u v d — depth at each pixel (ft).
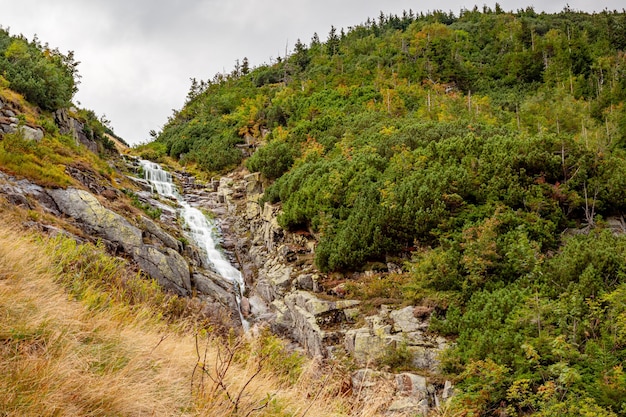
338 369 33.63
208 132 147.43
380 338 40.16
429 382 33.68
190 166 127.13
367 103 131.03
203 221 86.79
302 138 108.27
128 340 15.89
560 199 52.06
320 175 72.90
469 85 172.14
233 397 13.64
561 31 216.74
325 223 61.36
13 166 52.42
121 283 26.94
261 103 158.30
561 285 38.17
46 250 24.72
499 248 44.47
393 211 54.19
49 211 49.47
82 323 15.48
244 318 57.82
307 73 203.31
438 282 44.24
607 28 221.25
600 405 25.40
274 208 76.28
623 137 102.78
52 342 13.15
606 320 32.01
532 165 55.16
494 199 52.75
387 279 49.44
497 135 66.54
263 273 67.05
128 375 13.17
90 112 111.55
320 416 15.98
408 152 67.05
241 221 87.56
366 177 65.46
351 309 47.19
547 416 25.04
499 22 244.42
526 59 181.88
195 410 12.57
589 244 42.34
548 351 30.37
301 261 62.08
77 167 65.77
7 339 12.77
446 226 50.67
